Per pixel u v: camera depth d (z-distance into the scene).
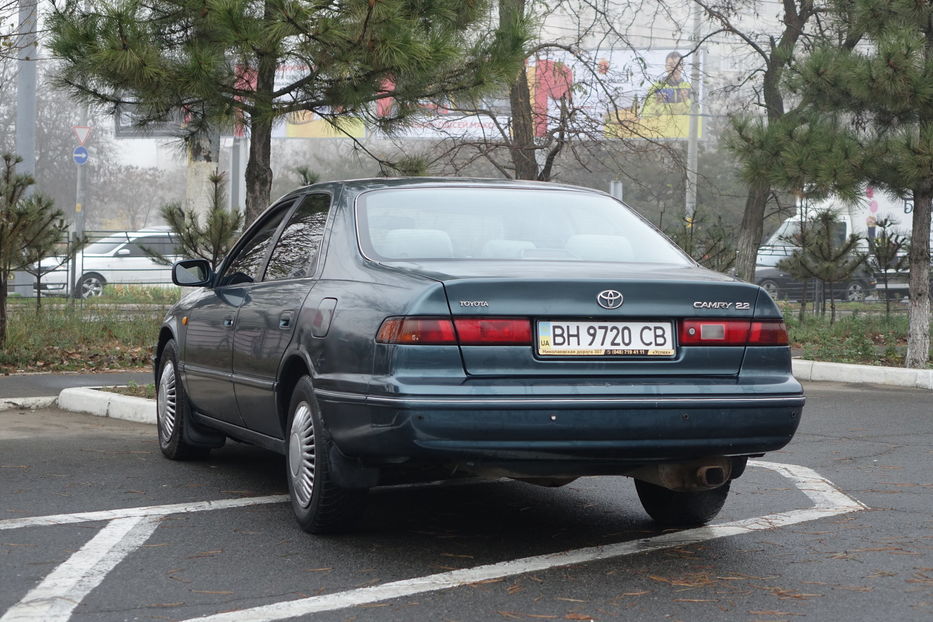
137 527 5.55
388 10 10.03
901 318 22.23
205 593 4.41
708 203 44.28
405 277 4.88
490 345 4.67
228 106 11.11
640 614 4.17
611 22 21.81
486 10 11.52
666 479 5.09
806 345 17.42
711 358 4.95
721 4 24.45
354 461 5.04
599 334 4.80
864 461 7.81
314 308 5.37
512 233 5.51
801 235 20.59
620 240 5.65
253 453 8.04
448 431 4.55
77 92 10.99
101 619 4.07
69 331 15.49
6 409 10.20
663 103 24.91
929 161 12.43
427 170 13.48
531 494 6.62
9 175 13.45
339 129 11.98
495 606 4.25
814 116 13.59
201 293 7.39
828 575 4.74
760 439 4.95
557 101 19.94
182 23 10.76
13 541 5.23
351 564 4.86
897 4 13.00
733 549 5.20
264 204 11.94
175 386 7.60
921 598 4.40
